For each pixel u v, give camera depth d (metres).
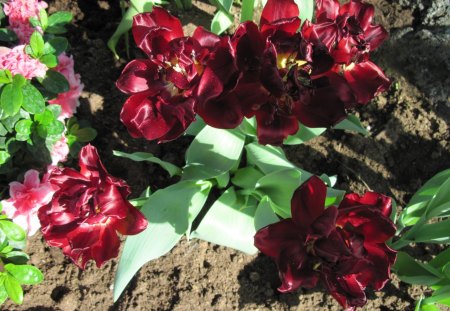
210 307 0.66
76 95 0.67
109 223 0.51
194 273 0.67
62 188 0.49
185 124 0.47
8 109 0.58
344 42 0.48
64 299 0.66
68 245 0.50
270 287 0.68
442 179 0.61
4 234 0.62
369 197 0.46
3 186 0.68
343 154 0.74
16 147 0.64
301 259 0.46
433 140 0.75
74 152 0.69
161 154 0.73
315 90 0.47
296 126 0.48
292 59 0.47
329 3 0.49
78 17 0.78
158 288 0.67
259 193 0.61
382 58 0.78
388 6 0.81
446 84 0.77
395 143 0.75
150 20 0.48
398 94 0.77
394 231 0.44
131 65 0.48
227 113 0.47
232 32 0.77
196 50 0.46
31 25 0.66
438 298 0.59
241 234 0.60
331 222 0.43
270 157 0.61
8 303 0.66
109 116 0.73
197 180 0.59
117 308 0.66
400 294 0.68
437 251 0.71
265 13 0.48
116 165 0.71
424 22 0.80
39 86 0.65
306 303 0.67
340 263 0.44
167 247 0.56
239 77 0.45
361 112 0.76
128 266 0.55
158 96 0.48
